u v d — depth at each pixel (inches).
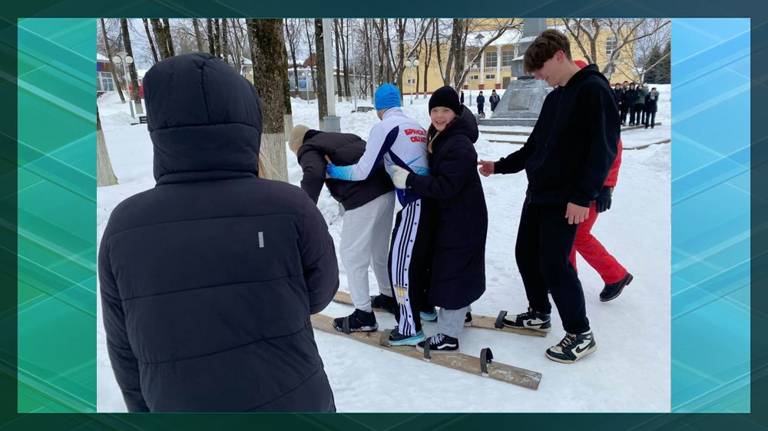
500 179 285.0
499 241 179.5
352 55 1175.6
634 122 633.0
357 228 108.3
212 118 44.5
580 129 90.6
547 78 95.7
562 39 92.4
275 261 45.6
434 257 101.3
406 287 103.6
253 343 45.3
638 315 118.3
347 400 89.8
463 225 97.3
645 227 195.2
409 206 101.7
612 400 87.5
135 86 780.6
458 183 93.4
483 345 108.1
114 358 50.1
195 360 44.2
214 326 44.1
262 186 47.2
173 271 43.7
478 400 88.6
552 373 95.9
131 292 44.5
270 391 46.1
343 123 538.3
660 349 102.3
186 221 44.4
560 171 93.2
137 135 460.4
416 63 1034.1
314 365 50.2
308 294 52.5
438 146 98.0
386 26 896.3
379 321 121.6
